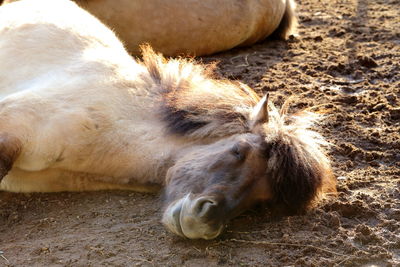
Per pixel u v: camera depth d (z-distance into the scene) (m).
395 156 9.04
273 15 15.18
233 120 7.28
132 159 7.43
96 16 12.23
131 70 8.22
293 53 14.37
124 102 7.70
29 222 7.21
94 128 7.40
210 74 8.63
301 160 6.80
